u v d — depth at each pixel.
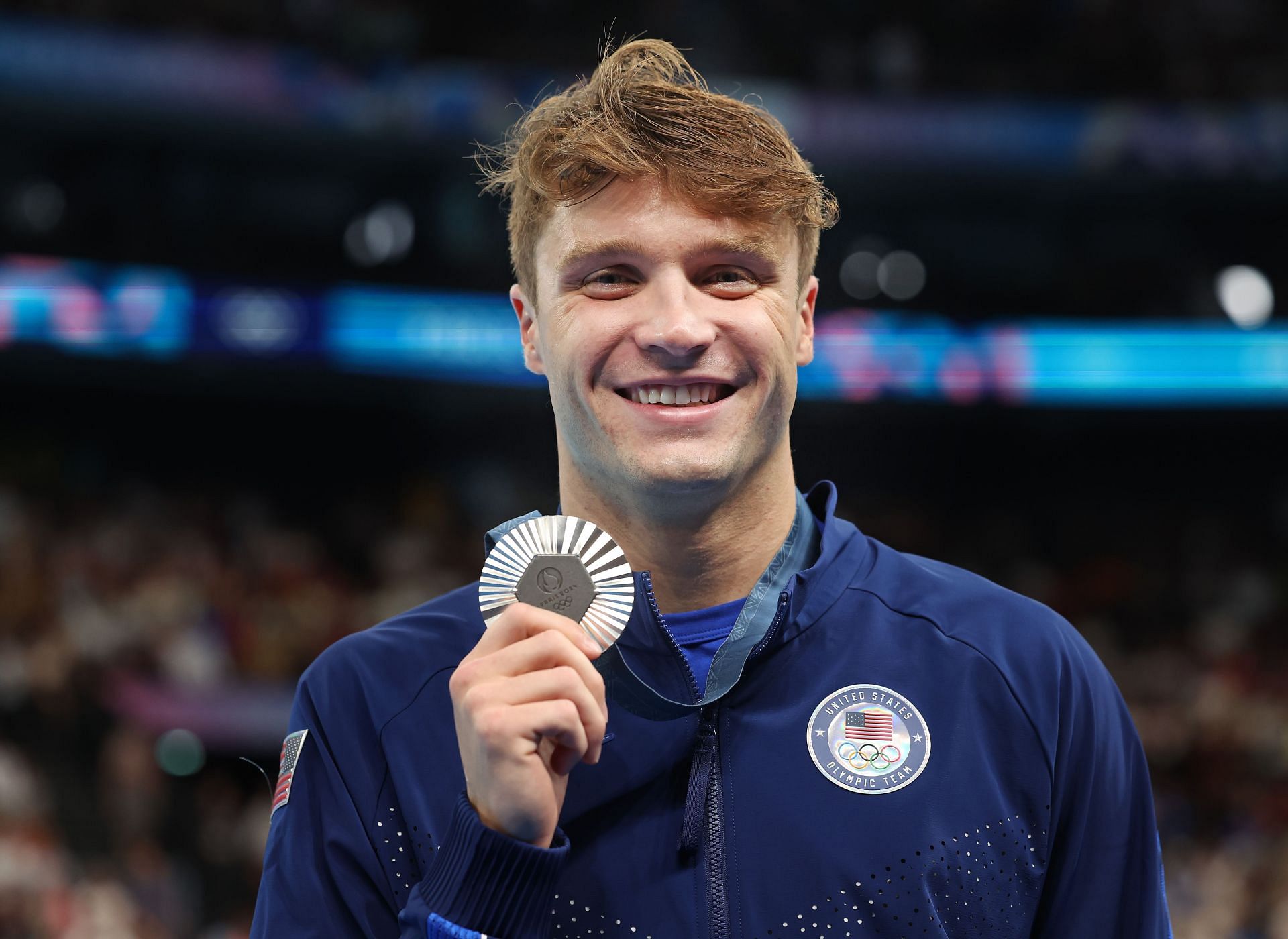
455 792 4.73
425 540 46.03
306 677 5.18
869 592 5.09
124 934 23.69
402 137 42.00
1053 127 45.00
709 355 4.62
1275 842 33.81
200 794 29.14
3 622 31.97
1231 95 45.88
